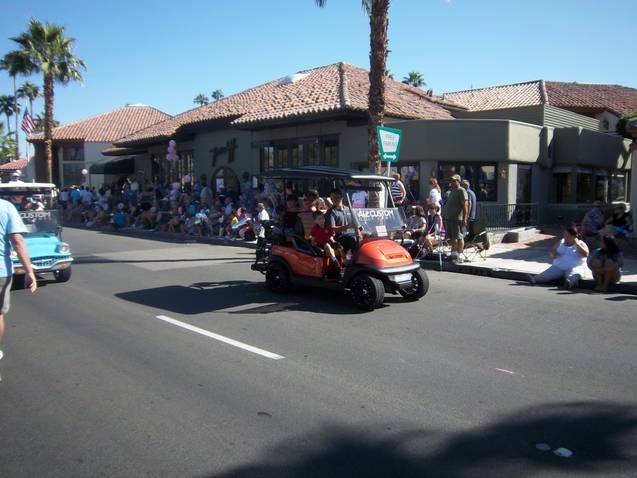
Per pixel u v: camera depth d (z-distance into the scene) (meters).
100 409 4.54
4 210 5.26
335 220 8.48
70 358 5.89
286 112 19.27
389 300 8.69
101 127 41.84
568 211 19.02
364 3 14.55
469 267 11.35
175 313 7.96
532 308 8.04
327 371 5.39
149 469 3.58
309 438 3.98
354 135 18.48
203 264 13.04
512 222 17.11
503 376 5.22
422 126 16.94
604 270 9.16
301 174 8.77
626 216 13.20
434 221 12.93
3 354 6.04
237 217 18.23
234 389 4.94
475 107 24.39
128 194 26.95
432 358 5.76
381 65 13.41
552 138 19.48
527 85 27.59
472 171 17.38
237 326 7.17
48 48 31.41
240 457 3.72
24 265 5.39
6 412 4.51
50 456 3.77
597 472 3.49
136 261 13.76
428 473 3.50
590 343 6.27
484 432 4.05
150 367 5.57
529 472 3.49
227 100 26.83
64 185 40.44
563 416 4.32
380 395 4.77
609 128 25.97
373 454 3.74
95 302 8.80
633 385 4.98
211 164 25.22
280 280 9.19
